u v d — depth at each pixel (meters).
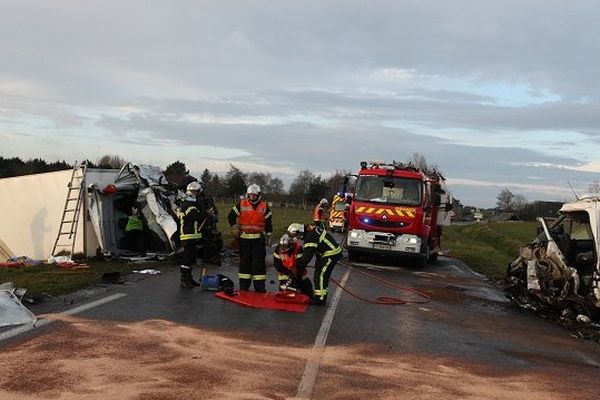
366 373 6.12
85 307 8.37
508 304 12.00
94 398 4.84
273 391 5.30
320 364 6.31
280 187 102.31
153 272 12.41
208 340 6.99
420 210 17.19
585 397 5.92
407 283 14.06
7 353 5.96
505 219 104.50
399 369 6.38
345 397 5.28
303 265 10.05
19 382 5.13
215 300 9.62
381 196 17.42
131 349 6.37
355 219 17.48
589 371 7.05
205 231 14.65
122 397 4.90
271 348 6.83
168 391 5.11
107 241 15.03
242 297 9.84
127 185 15.57
